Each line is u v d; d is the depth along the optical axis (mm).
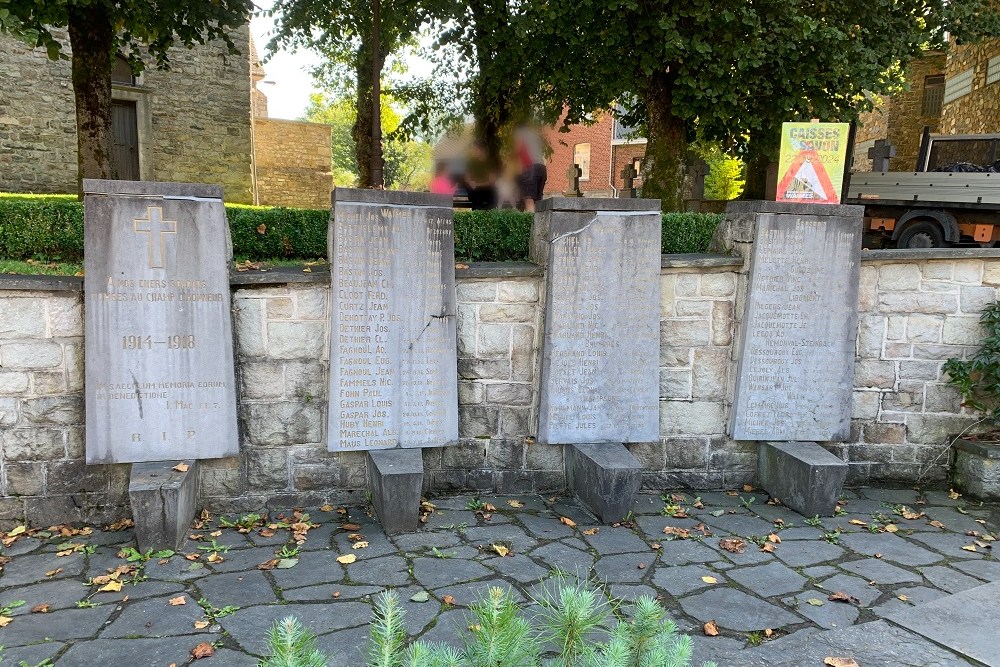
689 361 4836
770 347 4777
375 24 9461
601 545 3891
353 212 4113
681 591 3359
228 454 4051
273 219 5859
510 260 5945
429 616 3016
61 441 3953
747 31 7973
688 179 12969
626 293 4562
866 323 4992
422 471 3945
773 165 12148
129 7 7445
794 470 4527
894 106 19484
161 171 13625
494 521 4195
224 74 14102
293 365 4242
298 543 3797
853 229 4730
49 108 12617
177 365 3912
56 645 2762
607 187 24625
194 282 3889
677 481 4918
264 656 2689
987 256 4918
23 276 3850
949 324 5035
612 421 4660
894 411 5082
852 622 3100
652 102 9227
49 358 3891
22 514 3957
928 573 3633
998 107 13836
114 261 3760
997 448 4801
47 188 12727
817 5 8367
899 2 8734
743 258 4766
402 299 4270
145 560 3545
